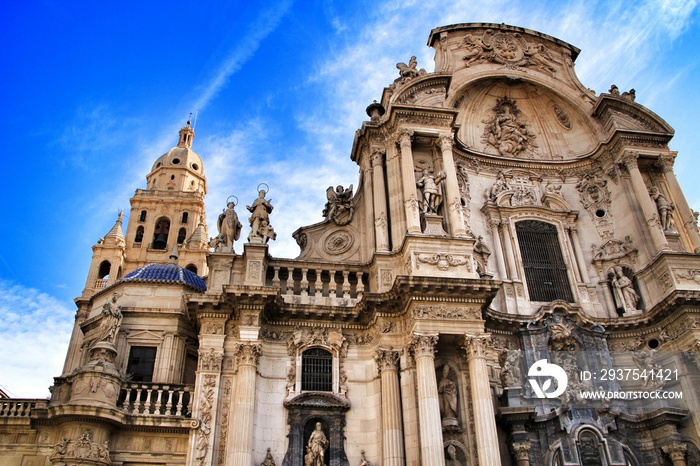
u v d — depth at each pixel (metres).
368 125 28.31
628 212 29.11
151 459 21.66
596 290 28.30
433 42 34.03
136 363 26.66
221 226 25.73
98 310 29.05
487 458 19.97
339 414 22.02
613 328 26.23
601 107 31.31
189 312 23.25
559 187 31.23
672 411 22.89
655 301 26.44
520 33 34.12
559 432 22.61
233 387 21.69
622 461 22.34
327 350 23.31
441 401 22.05
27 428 22.16
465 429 21.61
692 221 28.12
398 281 22.20
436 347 22.83
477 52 32.84
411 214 24.91
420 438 20.53
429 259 23.52
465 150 30.48
